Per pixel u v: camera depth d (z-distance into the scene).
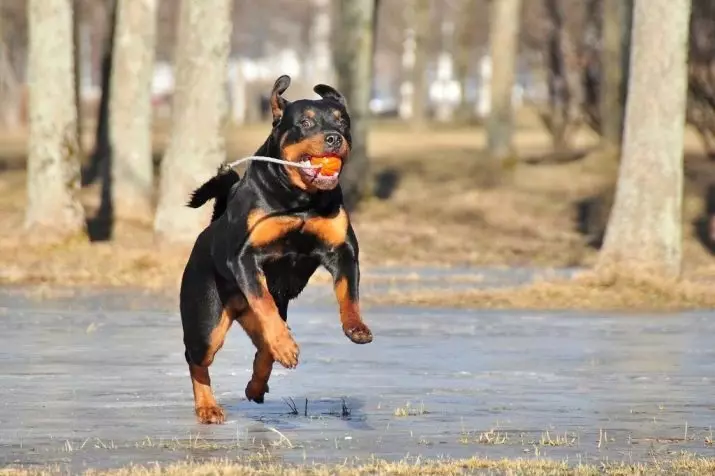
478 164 42.19
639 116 21.61
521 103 84.56
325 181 9.84
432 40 87.19
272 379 13.62
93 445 10.30
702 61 38.78
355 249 10.25
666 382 13.58
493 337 16.89
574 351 15.73
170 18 70.62
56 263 24.20
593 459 9.86
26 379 13.47
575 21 47.81
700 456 9.95
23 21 67.81
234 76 94.81
